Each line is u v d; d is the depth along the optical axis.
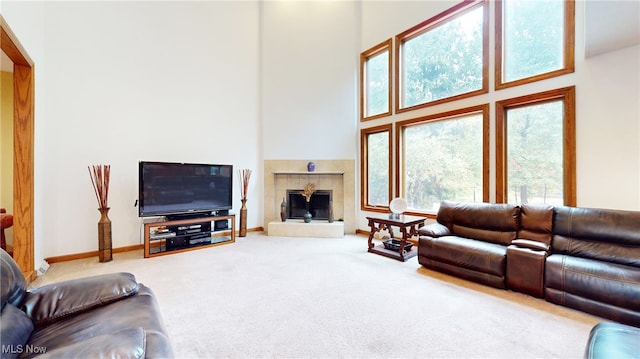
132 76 4.14
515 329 1.97
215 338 1.86
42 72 3.41
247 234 5.20
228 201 4.69
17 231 2.93
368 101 5.28
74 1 3.68
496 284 2.68
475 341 1.83
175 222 3.94
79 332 1.15
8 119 4.04
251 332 1.93
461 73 4.01
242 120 5.31
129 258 3.70
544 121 3.28
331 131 5.35
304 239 4.80
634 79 2.65
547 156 3.26
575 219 2.63
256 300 2.43
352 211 5.27
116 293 1.46
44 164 3.48
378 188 5.14
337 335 1.90
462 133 4.01
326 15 5.38
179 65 4.58
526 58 3.39
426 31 4.40
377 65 5.15
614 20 2.37
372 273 3.12
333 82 5.35
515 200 3.50
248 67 5.40
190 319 2.10
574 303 2.23
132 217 4.12
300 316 2.15
